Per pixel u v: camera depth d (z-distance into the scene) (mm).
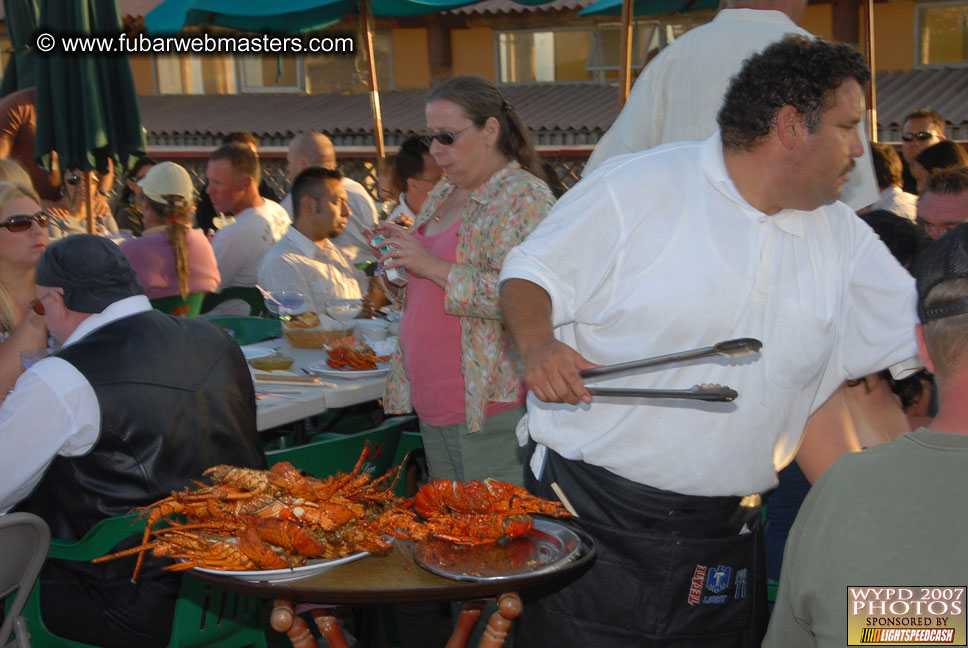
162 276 4582
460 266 2770
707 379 1829
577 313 1878
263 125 17391
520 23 17312
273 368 3539
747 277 1798
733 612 1977
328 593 1507
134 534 2211
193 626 2316
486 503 1743
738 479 1892
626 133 3092
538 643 2055
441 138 2824
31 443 2150
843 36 15031
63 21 5582
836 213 1929
